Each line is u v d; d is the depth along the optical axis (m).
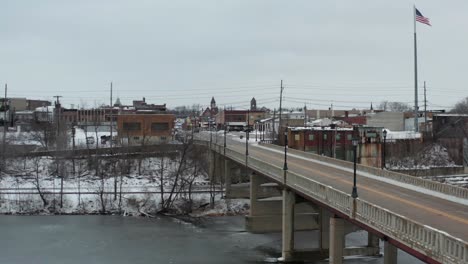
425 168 100.00
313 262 54.97
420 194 41.09
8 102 196.12
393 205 35.81
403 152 111.12
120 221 75.56
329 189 38.91
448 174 96.50
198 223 75.31
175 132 162.25
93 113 198.12
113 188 89.75
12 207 81.06
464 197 38.91
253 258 56.12
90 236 65.69
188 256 56.50
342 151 108.38
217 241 64.19
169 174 97.62
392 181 49.28
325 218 55.94
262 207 70.88
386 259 38.66
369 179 50.97
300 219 67.56
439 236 23.47
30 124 157.75
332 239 39.78
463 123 114.50
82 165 101.75
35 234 66.38
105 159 101.94
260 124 175.12
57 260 54.31
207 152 106.44
